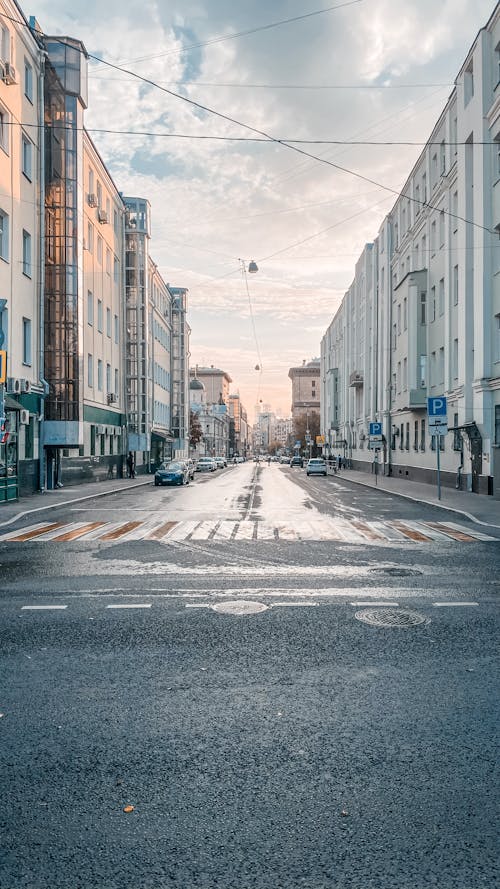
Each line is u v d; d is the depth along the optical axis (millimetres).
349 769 3758
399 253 40062
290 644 6133
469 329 25359
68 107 27625
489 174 23266
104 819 3258
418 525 15734
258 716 4500
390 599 7965
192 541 12914
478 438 24281
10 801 3424
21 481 24078
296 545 12359
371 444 34812
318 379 154625
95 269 35906
